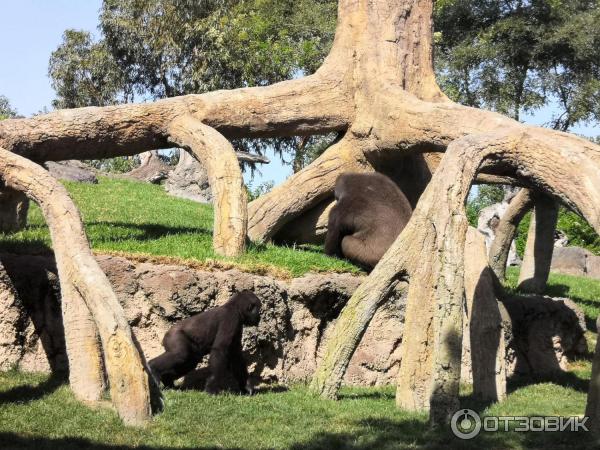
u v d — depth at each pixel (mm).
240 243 13805
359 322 11109
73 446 8367
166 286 11680
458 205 10727
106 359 9516
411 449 8789
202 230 16047
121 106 15172
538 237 18547
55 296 11453
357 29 16781
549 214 18391
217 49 37031
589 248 29562
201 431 9195
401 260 10969
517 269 23344
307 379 12750
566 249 26359
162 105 15383
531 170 11734
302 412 10258
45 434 8703
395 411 10531
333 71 16703
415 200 16781
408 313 10852
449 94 32906
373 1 16703
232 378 11344
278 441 8977
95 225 15414
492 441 9344
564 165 11367
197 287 11766
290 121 16250
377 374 13273
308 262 13992
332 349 11250
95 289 9836
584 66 35062
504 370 12344
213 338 11055
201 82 38031
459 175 10945
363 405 10867
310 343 13023
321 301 13148
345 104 16547
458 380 9883
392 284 11102
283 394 11289
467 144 11383
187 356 11008
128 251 12586
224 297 11922
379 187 15109
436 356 9922
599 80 35219
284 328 12555
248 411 10094
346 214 15031
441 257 10281
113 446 8445
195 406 10125
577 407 11766
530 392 13094
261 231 16234
